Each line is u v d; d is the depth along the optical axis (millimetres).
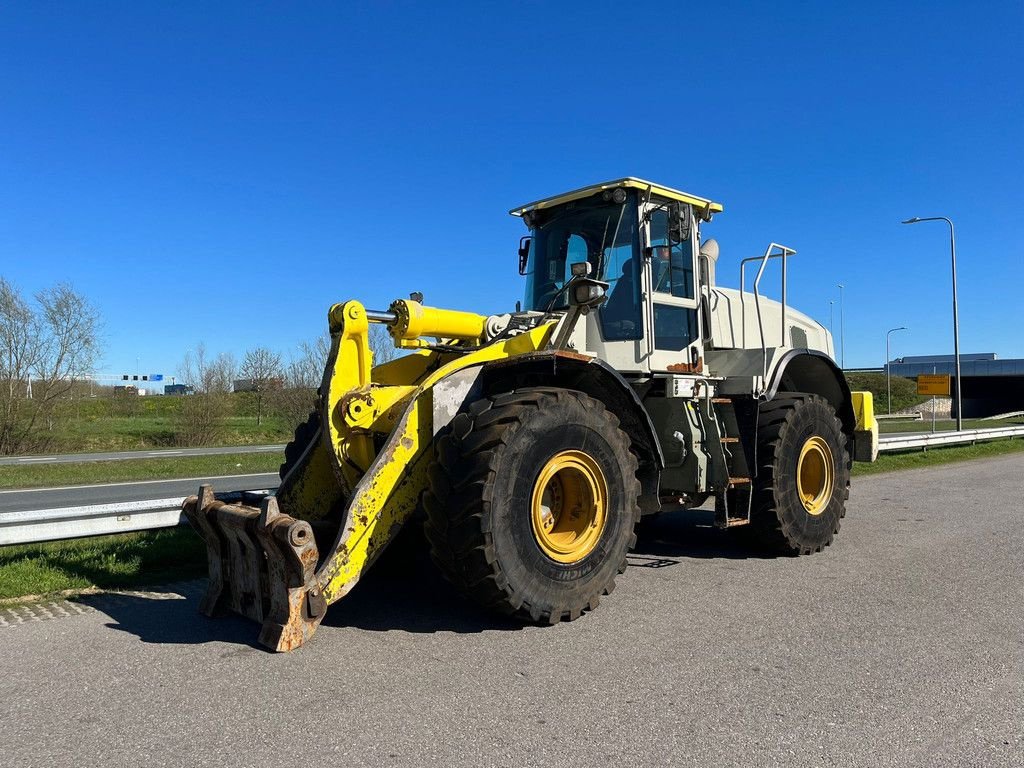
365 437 4527
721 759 2709
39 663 3691
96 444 27828
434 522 4074
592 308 4949
